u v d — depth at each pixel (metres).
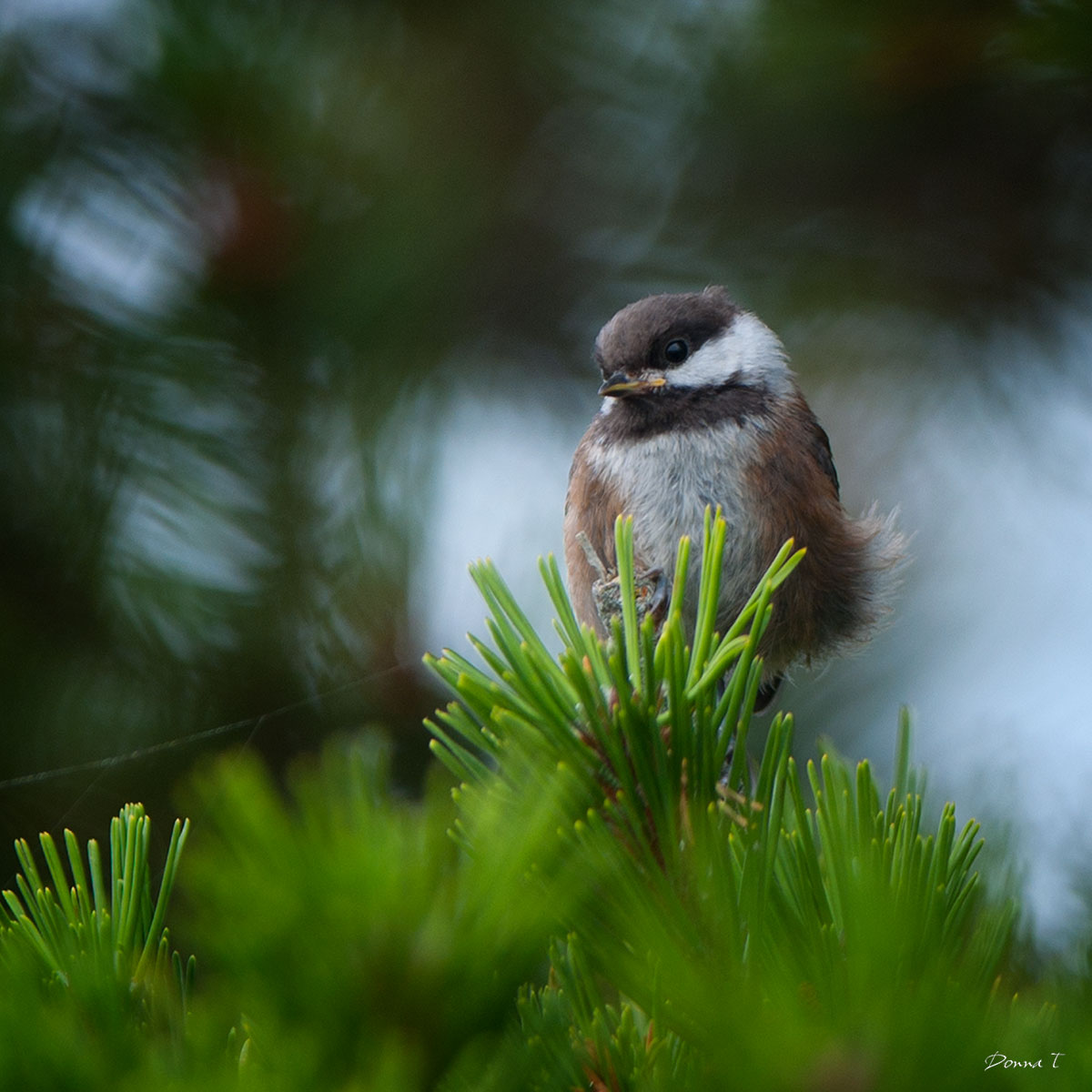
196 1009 2.70
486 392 4.31
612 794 3.30
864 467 4.32
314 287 4.29
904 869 3.13
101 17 4.27
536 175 4.29
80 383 4.28
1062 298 4.30
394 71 4.28
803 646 4.29
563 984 3.44
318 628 4.28
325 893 2.21
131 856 3.19
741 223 4.30
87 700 4.28
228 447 4.28
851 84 4.27
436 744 3.23
